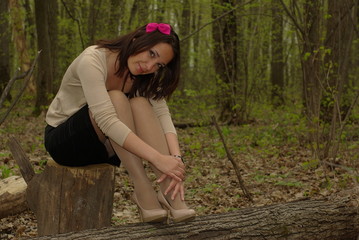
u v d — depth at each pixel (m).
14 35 13.95
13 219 3.83
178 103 11.23
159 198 2.29
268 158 6.83
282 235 2.47
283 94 13.62
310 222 2.57
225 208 4.29
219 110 13.20
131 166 2.32
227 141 8.42
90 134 2.34
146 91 2.45
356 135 7.52
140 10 13.91
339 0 6.31
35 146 7.30
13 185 3.73
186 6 13.26
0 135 8.48
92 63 2.27
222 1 10.93
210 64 14.31
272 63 16.42
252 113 12.73
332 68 7.62
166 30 2.27
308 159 6.39
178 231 2.29
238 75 12.78
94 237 2.19
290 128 8.76
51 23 13.16
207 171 6.04
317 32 6.77
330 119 7.79
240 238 2.37
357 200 2.73
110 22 13.26
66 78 2.40
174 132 2.52
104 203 2.52
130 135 2.20
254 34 12.09
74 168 2.54
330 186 4.55
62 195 2.52
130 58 2.29
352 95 8.38
